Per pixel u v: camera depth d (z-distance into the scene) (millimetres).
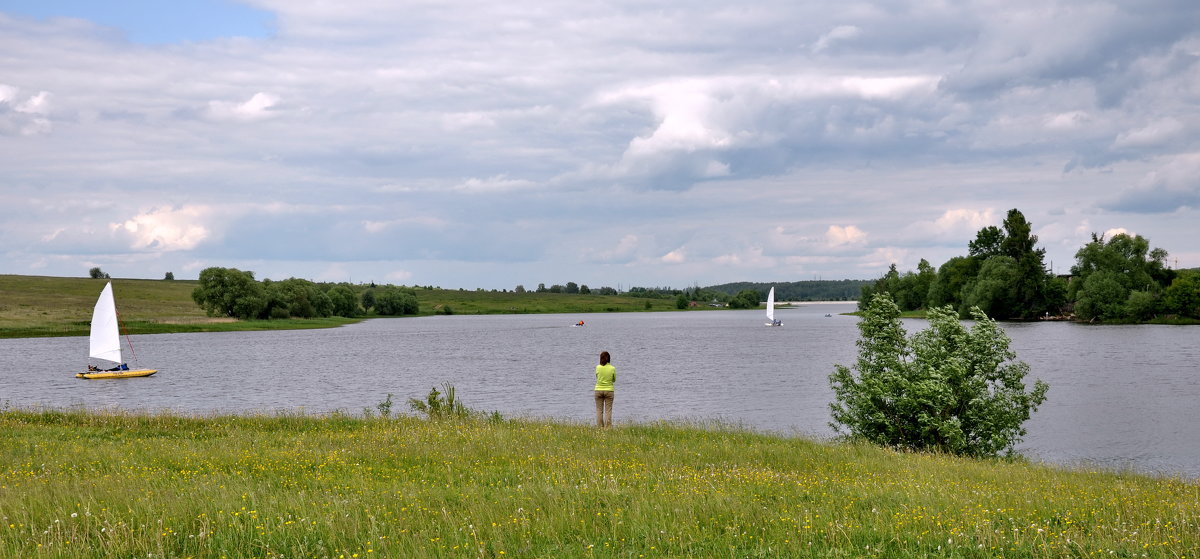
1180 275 140250
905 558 9492
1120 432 35906
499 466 16391
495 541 9680
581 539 10047
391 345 109875
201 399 50312
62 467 15672
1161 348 85125
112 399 50375
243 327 150125
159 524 9750
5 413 25891
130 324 139000
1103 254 144000
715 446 21234
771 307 189125
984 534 10172
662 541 9883
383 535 10078
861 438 25953
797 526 10609
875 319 27375
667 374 64812
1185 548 9898
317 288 199125
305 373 68625
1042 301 153625
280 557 9180
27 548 9336
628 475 15078
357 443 19984
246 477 14336
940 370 26016
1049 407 43625
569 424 26438
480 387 56625
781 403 46156
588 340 122438
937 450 24438
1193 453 31188
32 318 140625
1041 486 15859
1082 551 9547
